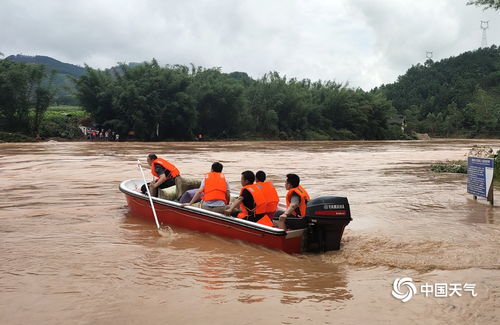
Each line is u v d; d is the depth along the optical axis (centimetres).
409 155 2861
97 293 481
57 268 561
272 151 3075
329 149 3509
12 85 4094
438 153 3112
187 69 5453
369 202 1043
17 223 809
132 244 677
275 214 734
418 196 1132
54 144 3609
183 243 683
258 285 512
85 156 2333
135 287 500
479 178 1059
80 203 1009
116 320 415
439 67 14938
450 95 12100
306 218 627
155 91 4569
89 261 591
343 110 6656
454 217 878
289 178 668
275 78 6056
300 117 6100
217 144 4147
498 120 9306
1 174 1533
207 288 501
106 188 1230
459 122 10000
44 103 4322
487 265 582
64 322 410
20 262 583
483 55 14825
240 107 5381
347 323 414
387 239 706
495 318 424
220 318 422
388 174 1658
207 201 743
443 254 629
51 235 725
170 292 487
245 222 652
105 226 792
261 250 646
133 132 4497
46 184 1302
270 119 5756
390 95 14000
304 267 578
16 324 405
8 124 4259
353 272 560
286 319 421
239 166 1902
